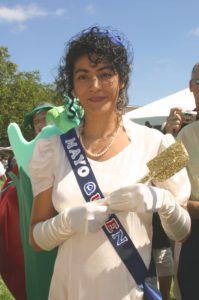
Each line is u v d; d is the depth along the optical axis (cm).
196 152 254
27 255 267
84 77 193
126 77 203
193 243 245
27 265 270
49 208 197
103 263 182
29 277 269
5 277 304
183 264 248
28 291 272
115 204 175
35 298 266
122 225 184
